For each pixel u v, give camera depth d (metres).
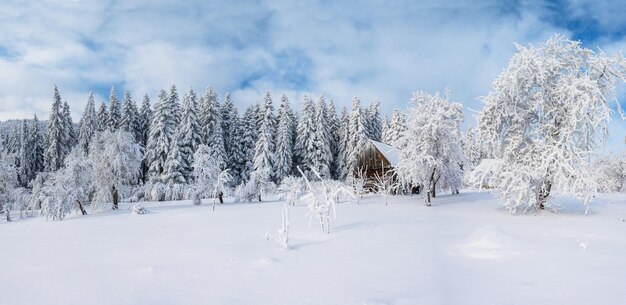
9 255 9.00
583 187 18.84
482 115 22.22
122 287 5.81
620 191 38.62
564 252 7.96
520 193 19.41
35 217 26.31
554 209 20.14
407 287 5.53
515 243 8.64
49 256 8.73
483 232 9.28
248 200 36.03
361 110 53.97
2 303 5.15
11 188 28.25
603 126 19.22
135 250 9.23
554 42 21.20
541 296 4.95
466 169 34.81
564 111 20.11
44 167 49.97
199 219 18.34
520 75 21.09
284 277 6.31
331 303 4.89
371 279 6.04
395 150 40.81
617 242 9.62
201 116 52.94
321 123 51.41
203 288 5.71
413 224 14.62
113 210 28.91
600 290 5.17
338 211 22.38
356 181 34.22
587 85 19.09
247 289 5.62
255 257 8.08
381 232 12.04
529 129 21.56
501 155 22.31
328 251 8.73
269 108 54.75
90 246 10.16
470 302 4.75
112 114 53.81
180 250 9.09
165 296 5.34
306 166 50.72
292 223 15.59
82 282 6.14
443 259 7.46
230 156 51.38
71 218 23.50
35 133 52.19
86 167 27.98
